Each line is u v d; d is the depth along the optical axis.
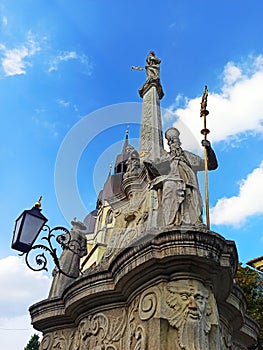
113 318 6.19
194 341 4.94
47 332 7.44
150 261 5.48
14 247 6.35
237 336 7.31
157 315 5.21
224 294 6.14
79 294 6.54
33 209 6.64
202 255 5.35
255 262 16.33
